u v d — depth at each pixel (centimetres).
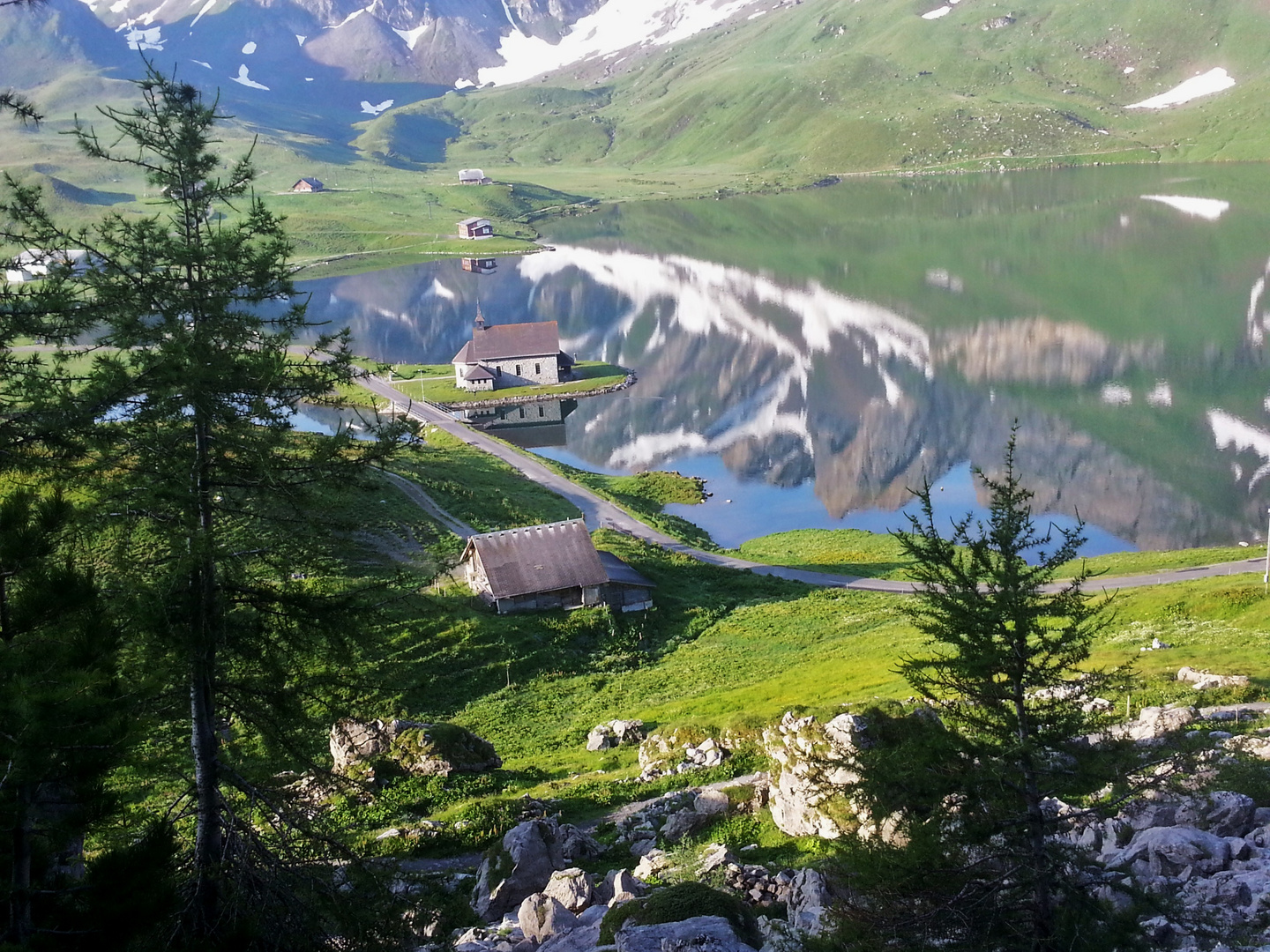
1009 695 2288
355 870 2869
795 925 2752
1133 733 4153
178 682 2698
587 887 3328
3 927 2189
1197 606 7538
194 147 2773
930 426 15038
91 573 2461
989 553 2377
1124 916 2203
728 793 4338
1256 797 3000
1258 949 2114
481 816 4566
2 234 2731
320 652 3002
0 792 2133
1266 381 15638
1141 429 14062
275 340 2911
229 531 2845
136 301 2747
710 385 17888
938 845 2262
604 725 6172
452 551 9362
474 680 7475
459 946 3036
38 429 2641
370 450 2955
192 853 2888
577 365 19300
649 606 8881
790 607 8988
